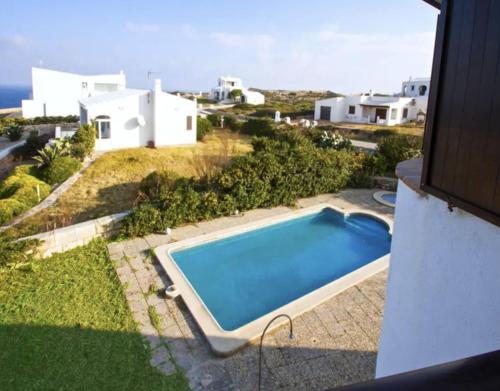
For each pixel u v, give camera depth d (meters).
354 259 10.99
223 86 81.56
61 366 5.89
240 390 5.48
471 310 2.46
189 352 6.30
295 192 14.34
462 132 2.42
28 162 22.08
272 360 6.10
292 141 21.03
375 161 17.22
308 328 6.93
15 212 12.31
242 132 34.12
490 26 2.16
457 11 2.44
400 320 3.41
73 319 7.05
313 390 5.47
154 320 7.08
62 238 9.80
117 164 19.22
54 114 42.69
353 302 7.79
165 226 11.27
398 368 3.47
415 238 3.11
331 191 15.81
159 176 13.67
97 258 9.51
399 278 3.42
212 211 12.38
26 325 6.85
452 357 2.67
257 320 7.05
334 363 6.03
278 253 11.30
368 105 43.59
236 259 10.83
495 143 2.14
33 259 9.00
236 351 6.28
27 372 5.76
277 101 80.75
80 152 19.28
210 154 19.78
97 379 5.65
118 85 46.06
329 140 21.95
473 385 1.15
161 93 23.97
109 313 7.27
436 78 2.64
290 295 9.03
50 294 7.89
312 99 84.06
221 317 8.06
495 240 2.24
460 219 2.54
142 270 8.98
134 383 5.59
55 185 16.11
